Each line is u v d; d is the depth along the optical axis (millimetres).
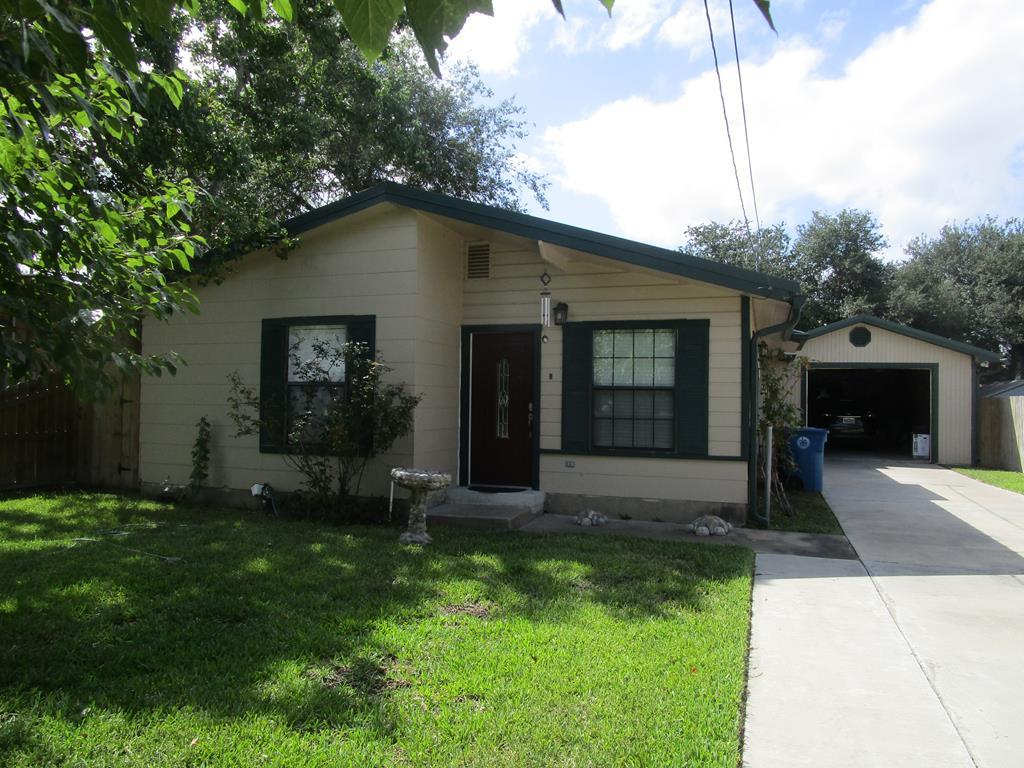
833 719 3434
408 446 8164
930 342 17250
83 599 4746
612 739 3062
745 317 8141
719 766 2885
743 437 8148
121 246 4211
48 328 3537
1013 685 3842
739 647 4168
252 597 4879
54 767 2734
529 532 7531
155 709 3221
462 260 9312
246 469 9016
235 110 10492
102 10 1684
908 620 4891
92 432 10430
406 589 5145
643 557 6309
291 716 3184
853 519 8844
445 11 1225
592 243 7836
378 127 13570
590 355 8711
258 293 8977
